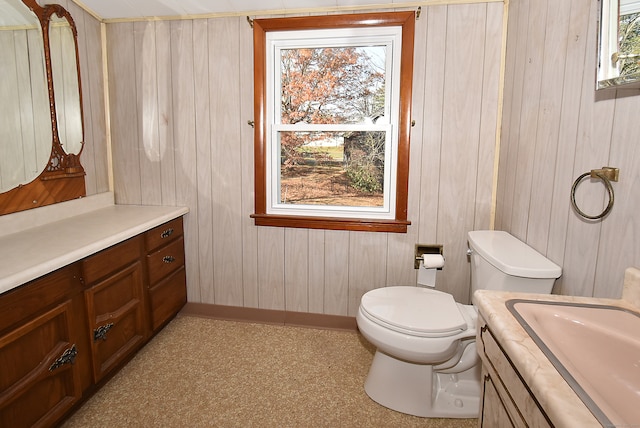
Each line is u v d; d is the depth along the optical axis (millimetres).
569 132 1466
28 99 1933
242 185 2510
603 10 1173
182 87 2473
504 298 1104
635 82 1034
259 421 1744
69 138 2213
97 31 2443
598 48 1195
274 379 2027
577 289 1401
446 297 1922
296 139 2445
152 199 2619
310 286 2533
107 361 1879
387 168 2359
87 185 2418
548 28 1643
